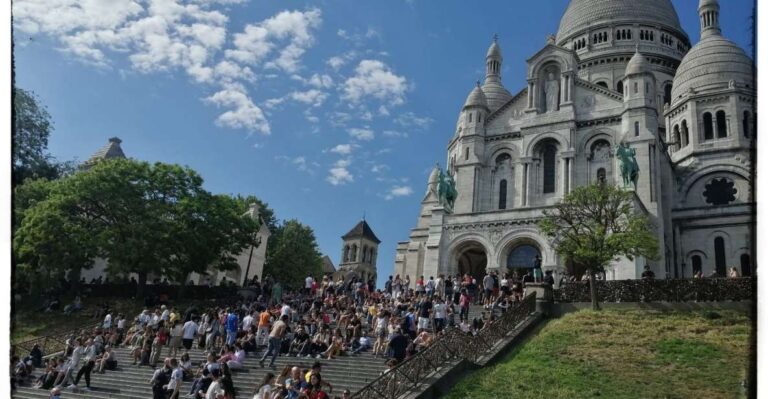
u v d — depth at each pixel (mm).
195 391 22250
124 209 43406
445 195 49625
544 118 53188
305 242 82125
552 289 31031
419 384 20031
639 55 51000
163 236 42312
